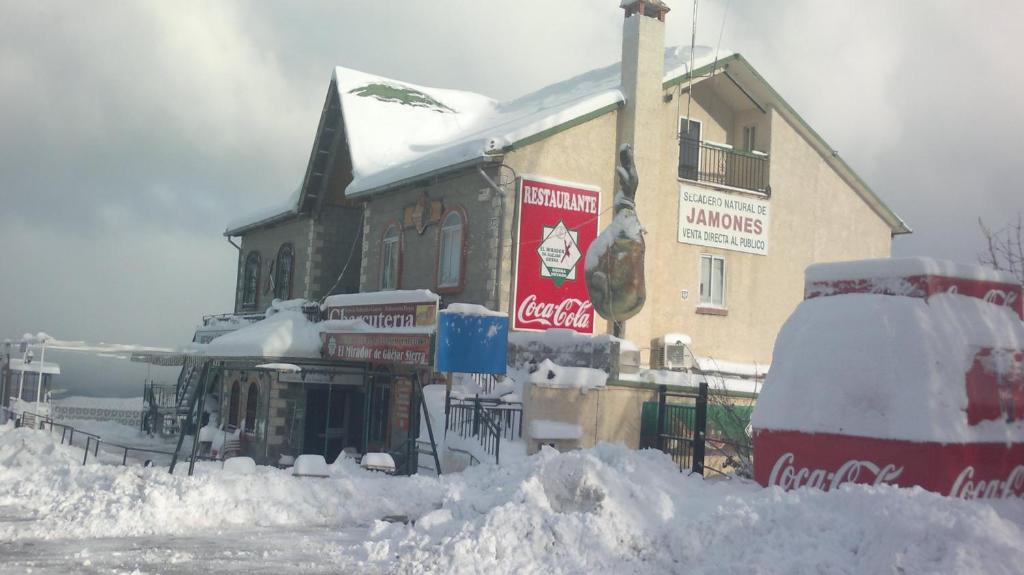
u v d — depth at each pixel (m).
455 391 18.98
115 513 11.79
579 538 9.31
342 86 28.72
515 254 21.30
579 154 22.44
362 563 9.86
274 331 23.64
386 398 23.08
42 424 25.86
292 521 12.55
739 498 9.72
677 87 24.05
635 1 23.41
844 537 8.33
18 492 13.35
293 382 23.36
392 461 16.81
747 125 26.25
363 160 26.97
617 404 17.72
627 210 20.92
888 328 10.73
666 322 23.64
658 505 10.10
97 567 9.38
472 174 22.28
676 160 24.08
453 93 32.41
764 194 25.56
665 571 8.83
